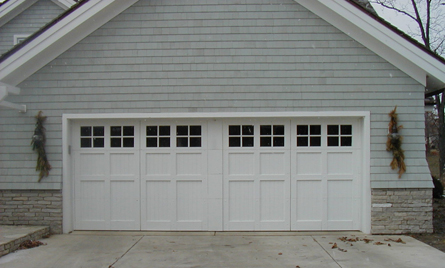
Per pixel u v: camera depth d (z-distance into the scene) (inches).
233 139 317.1
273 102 306.7
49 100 311.1
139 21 310.0
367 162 304.5
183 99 307.9
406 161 303.3
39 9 400.5
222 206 315.6
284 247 270.2
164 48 309.4
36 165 310.3
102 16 307.7
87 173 319.3
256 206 315.3
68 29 295.3
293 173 315.6
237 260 241.8
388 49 302.4
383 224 303.3
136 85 309.6
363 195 307.4
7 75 294.2
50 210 309.1
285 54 307.4
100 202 319.0
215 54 308.0
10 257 245.9
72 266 230.2
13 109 311.7
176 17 310.0
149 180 318.0
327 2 294.7
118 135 320.2
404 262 236.7
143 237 297.9
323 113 305.4
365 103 305.3
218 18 309.3
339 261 239.0
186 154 317.7
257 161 316.2
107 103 309.7
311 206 315.6
